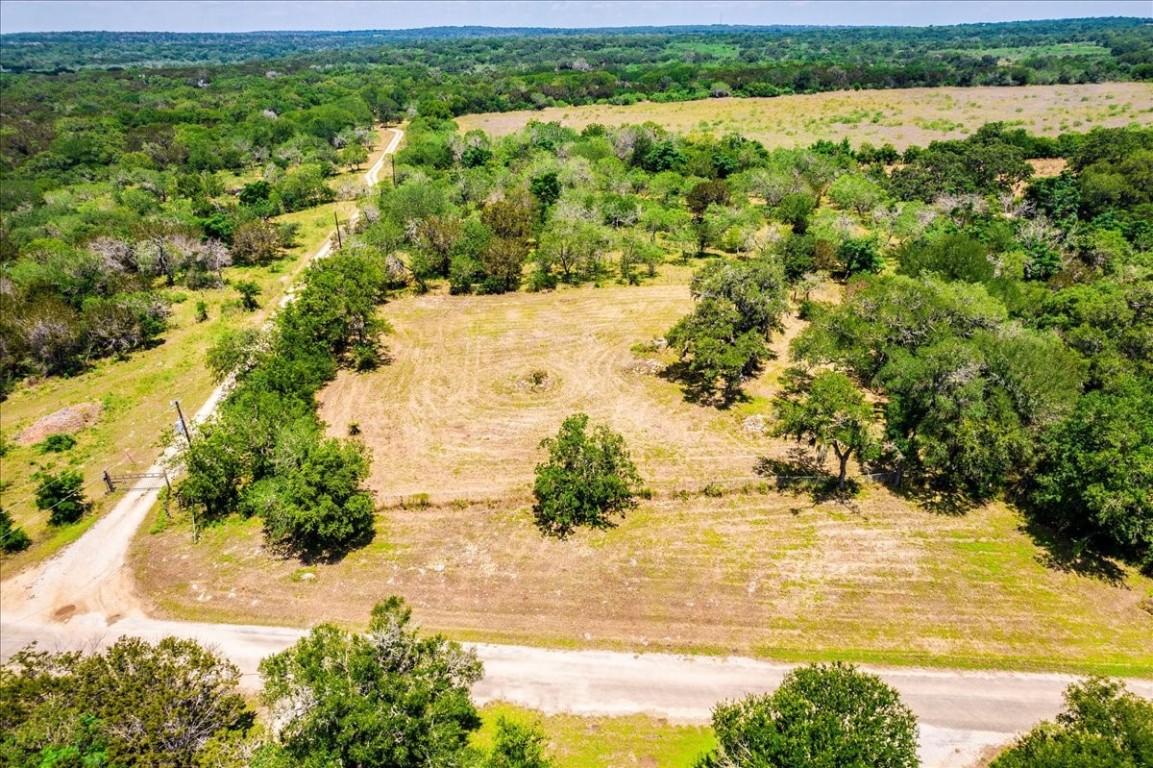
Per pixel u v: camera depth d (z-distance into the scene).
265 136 153.38
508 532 41.81
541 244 82.25
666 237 94.88
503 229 86.00
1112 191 90.81
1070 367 46.88
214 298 78.00
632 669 32.56
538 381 59.00
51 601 36.88
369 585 37.78
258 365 55.75
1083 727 23.92
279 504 39.19
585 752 28.48
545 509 40.94
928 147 127.62
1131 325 53.59
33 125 165.88
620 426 52.16
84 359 63.25
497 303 75.88
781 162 115.69
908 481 45.69
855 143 143.12
